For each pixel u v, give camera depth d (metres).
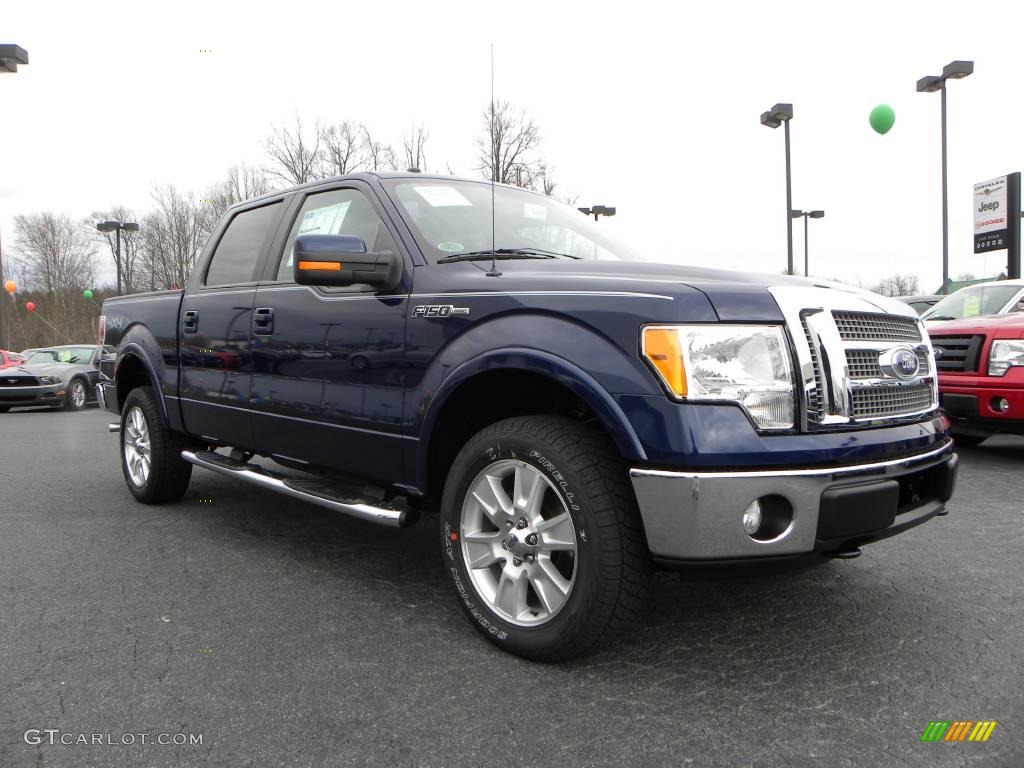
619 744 2.12
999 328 6.28
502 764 2.03
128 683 2.50
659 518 2.32
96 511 4.96
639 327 2.40
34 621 3.04
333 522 4.67
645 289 2.48
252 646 2.79
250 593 3.37
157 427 4.86
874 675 2.54
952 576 3.54
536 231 3.69
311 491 3.51
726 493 2.27
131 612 3.14
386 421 3.12
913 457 2.60
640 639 2.85
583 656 2.61
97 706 2.35
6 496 5.49
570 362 2.49
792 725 2.22
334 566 3.78
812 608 3.15
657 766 2.02
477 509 2.83
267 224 4.23
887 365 2.67
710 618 3.05
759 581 3.49
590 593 2.44
